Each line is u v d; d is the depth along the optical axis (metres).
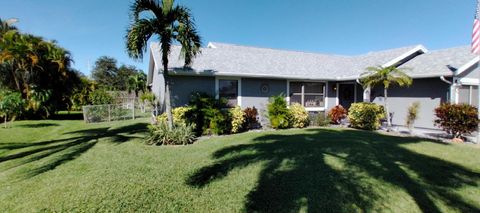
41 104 18.58
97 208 4.03
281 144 8.60
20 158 7.17
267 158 6.79
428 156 7.02
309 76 14.37
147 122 16.23
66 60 20.30
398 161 6.47
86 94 25.41
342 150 7.65
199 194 4.51
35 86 18.38
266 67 14.55
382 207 4.00
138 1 8.38
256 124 13.60
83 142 9.46
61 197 4.43
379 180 5.11
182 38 8.73
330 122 14.53
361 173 5.52
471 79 11.60
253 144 8.69
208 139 9.98
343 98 16.64
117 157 7.07
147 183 5.02
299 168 5.89
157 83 15.84
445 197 4.34
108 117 17.56
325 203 4.13
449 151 7.63
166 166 6.15
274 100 12.80
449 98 11.27
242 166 6.10
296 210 3.91
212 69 12.55
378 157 6.86
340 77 14.95
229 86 13.12
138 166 6.16
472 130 9.17
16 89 18.00
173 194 4.52
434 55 14.10
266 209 3.95
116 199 4.32
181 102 12.05
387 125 12.62
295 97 14.95
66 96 21.09
